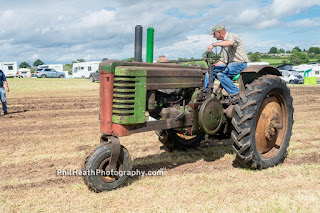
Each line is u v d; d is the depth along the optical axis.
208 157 4.32
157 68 3.37
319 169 3.67
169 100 3.84
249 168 3.72
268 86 3.64
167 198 2.89
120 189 3.13
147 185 3.25
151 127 3.35
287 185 3.19
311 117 7.67
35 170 3.85
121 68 3.00
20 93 14.91
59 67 39.47
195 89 3.94
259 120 3.79
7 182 3.41
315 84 25.08
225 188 3.12
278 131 4.09
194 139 4.86
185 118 3.68
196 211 2.60
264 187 3.14
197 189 3.10
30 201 2.89
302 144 4.95
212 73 3.99
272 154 3.95
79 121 7.47
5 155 4.52
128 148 4.87
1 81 8.51
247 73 3.88
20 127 6.70
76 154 4.55
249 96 3.57
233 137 3.58
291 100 4.11
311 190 3.01
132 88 3.10
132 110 3.10
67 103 11.14
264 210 2.60
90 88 18.12
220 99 4.23
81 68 33.53
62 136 5.79
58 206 2.77
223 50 4.36
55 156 4.46
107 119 3.11
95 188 3.01
